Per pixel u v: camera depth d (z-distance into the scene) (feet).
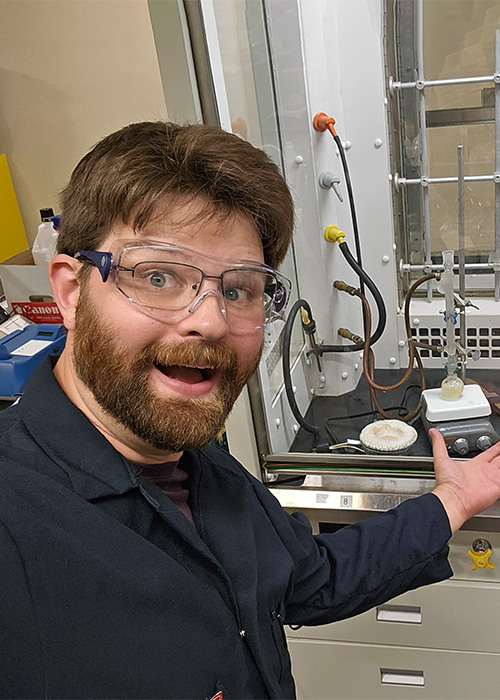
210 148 2.73
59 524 2.59
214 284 2.75
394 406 5.46
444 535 4.23
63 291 2.95
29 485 2.61
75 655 2.55
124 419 2.77
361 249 5.33
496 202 5.03
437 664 5.49
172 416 2.73
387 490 5.13
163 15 4.09
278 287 3.20
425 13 4.77
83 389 2.93
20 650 2.47
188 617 2.79
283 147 5.13
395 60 4.92
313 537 4.15
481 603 5.17
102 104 6.60
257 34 4.87
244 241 2.84
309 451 5.39
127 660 2.63
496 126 4.88
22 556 2.48
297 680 5.86
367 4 4.81
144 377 2.73
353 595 4.02
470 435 4.96
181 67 4.22
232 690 2.98
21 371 5.48
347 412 5.59
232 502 3.37
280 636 3.44
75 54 6.42
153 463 3.08
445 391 5.11
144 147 2.71
